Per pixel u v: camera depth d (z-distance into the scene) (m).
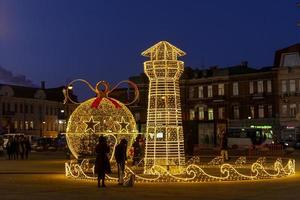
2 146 54.09
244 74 76.81
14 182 22.19
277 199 15.91
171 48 24.19
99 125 29.33
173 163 23.75
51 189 19.27
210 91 80.69
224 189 18.77
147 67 24.12
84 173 24.92
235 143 56.59
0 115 87.25
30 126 92.75
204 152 47.88
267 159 41.59
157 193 17.69
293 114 72.19
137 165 30.20
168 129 23.88
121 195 17.22
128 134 29.12
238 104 77.38
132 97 87.50
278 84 73.69
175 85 24.25
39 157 48.06
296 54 72.50
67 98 30.12
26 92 93.50
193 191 18.19
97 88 28.39
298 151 57.28
